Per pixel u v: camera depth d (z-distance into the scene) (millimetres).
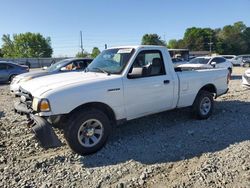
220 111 7715
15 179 4012
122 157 4695
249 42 112500
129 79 5254
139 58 5469
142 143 5305
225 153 4750
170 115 7152
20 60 58906
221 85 7273
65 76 5406
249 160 4422
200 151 4887
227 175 3994
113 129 6086
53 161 4555
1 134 5945
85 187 3795
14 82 10898
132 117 5402
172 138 5562
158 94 5711
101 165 4422
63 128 4707
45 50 100125
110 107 5031
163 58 5887
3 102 10078
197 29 110188
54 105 4434
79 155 4762
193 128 6168
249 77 11469
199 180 3895
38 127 4398
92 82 4848
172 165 4387
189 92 6387
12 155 4863
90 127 4797
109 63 5613
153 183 3873
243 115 7270
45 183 3898
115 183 3885
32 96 4707
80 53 73125
